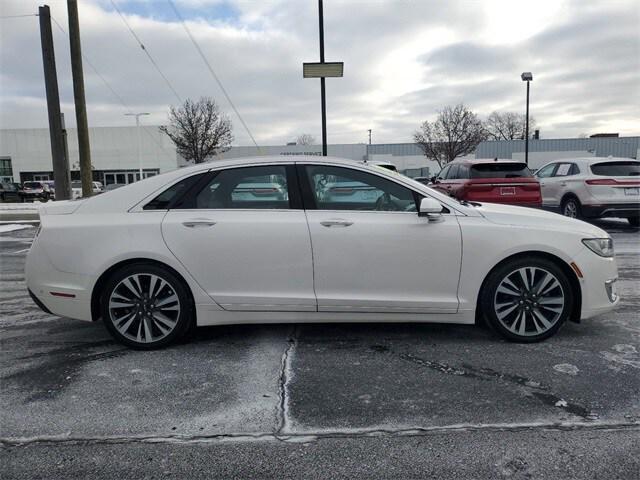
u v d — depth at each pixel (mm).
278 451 2637
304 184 4027
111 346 4160
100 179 54188
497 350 3961
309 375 3541
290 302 3949
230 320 4016
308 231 3908
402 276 3951
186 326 4027
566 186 11523
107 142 53750
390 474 2438
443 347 4043
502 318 4043
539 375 3488
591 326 4512
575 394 3203
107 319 3988
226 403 3145
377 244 3910
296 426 2871
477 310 4148
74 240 3936
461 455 2576
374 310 3988
